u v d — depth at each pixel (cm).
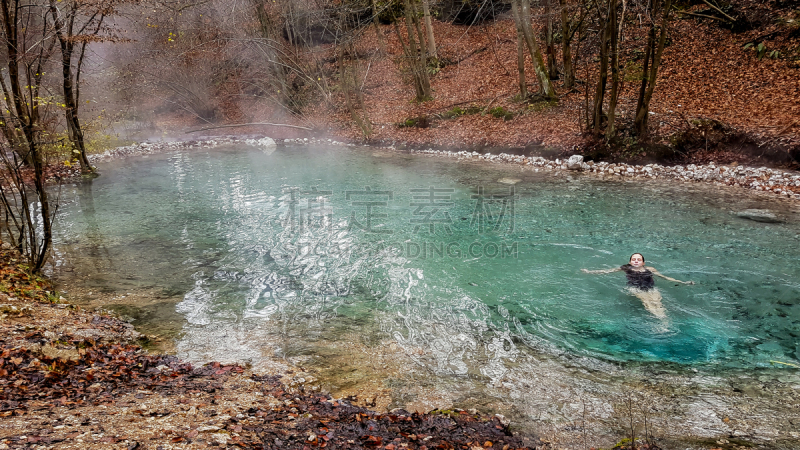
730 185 1181
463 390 473
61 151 1201
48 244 750
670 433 396
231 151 2039
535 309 645
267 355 539
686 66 1725
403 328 605
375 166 1614
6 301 575
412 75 2267
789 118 1269
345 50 2497
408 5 2117
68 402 363
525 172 1433
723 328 580
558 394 464
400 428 388
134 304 668
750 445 375
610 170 1369
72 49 1411
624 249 831
